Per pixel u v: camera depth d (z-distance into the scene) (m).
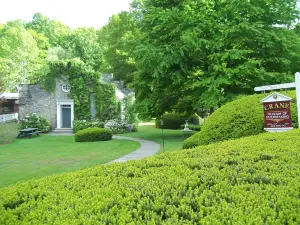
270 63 15.78
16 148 14.47
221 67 13.92
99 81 25.02
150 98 18.12
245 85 15.49
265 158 3.78
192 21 14.76
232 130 7.71
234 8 14.55
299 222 1.90
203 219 1.98
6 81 34.72
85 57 31.89
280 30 14.98
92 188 2.92
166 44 15.48
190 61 16.36
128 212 2.18
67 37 34.94
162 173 3.29
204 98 14.09
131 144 14.95
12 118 31.03
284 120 6.84
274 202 2.25
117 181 3.12
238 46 15.39
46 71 24.97
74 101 24.89
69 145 15.34
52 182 3.27
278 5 15.05
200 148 4.85
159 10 15.92
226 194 2.45
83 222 2.05
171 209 2.21
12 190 3.04
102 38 37.91
